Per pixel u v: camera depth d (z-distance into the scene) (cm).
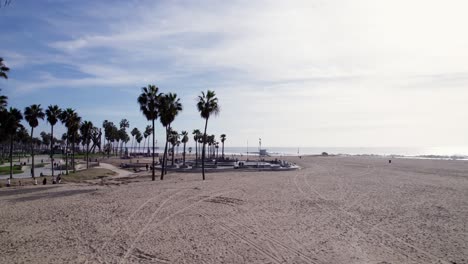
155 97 4056
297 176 4441
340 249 1267
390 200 2386
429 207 2128
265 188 3017
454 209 2066
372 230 1554
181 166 6812
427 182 3666
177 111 4288
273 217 1817
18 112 5059
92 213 1908
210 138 11938
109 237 1423
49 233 1488
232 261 1130
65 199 2425
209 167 6619
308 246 1303
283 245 1315
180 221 1716
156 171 5897
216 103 4275
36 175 5247
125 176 5219
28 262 1115
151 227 1593
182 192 2722
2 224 1662
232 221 1720
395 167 6550
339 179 3988
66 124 6069
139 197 2464
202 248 1272
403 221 1739
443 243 1348
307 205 2172
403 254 1211
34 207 2111
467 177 4325
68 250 1247
